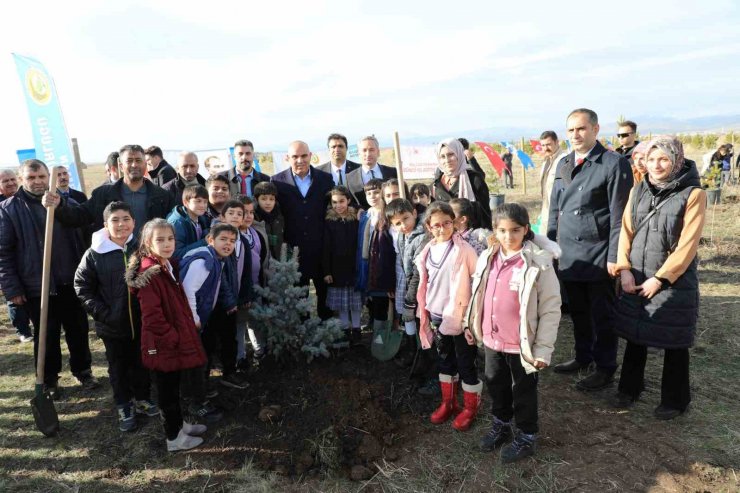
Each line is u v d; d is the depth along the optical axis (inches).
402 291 160.6
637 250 130.8
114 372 138.6
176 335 123.3
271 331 155.8
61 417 151.9
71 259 163.0
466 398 133.0
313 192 187.8
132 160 163.6
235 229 143.2
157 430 142.0
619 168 142.8
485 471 117.2
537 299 111.5
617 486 109.3
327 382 150.3
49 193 140.6
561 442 126.1
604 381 151.9
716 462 115.1
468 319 123.7
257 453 127.3
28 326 223.6
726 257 292.4
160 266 122.0
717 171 456.1
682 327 124.8
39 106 205.0
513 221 109.9
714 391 147.6
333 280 179.5
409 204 150.5
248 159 205.2
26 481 122.0
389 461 123.2
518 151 625.9
